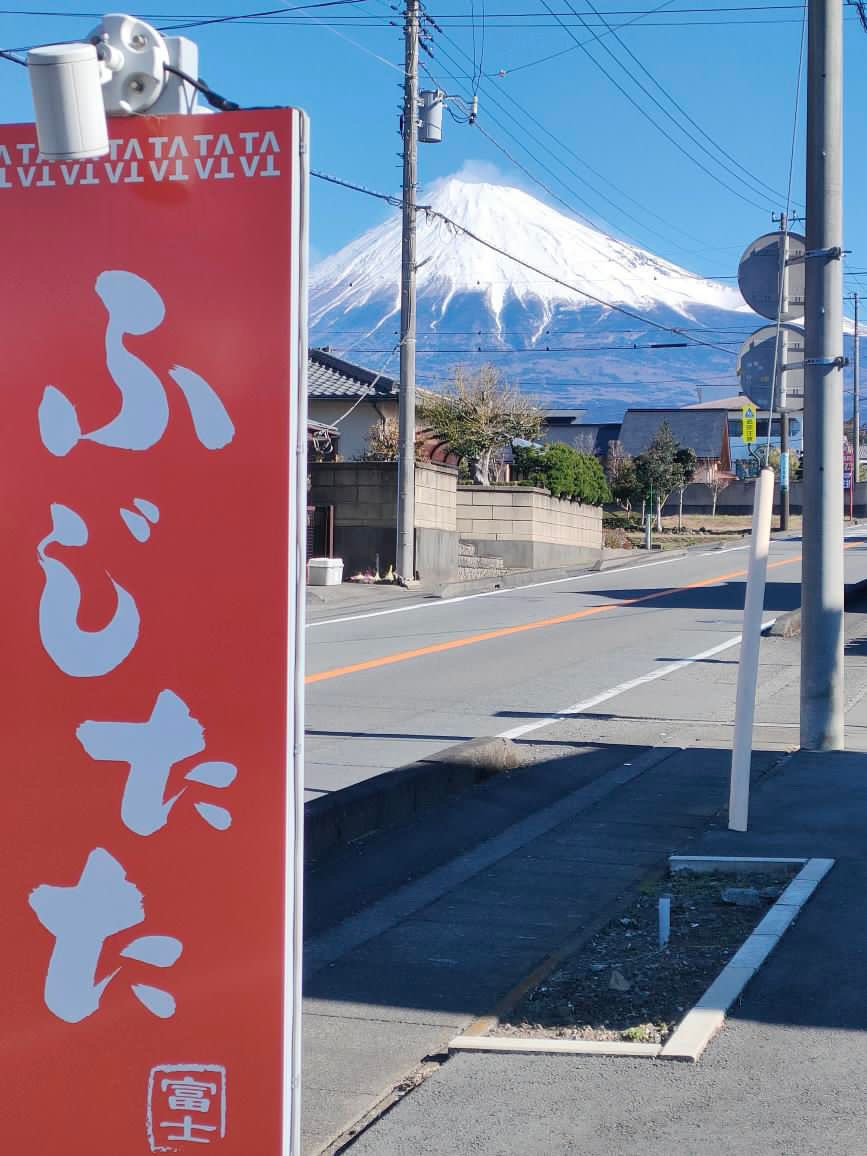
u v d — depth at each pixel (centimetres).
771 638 1880
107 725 323
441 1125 410
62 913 324
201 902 318
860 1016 482
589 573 3206
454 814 891
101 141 312
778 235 980
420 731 1192
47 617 326
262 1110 314
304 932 638
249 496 319
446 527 3030
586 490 3747
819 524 1034
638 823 859
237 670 318
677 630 2005
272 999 315
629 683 1494
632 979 554
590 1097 425
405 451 2620
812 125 994
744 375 1016
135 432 323
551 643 1855
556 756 1080
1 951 325
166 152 323
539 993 541
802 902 618
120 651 323
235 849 317
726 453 7719
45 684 326
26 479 327
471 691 1435
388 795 863
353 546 2784
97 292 325
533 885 721
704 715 1282
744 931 614
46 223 328
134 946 320
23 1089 324
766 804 864
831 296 996
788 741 1101
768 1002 498
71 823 324
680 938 607
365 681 1506
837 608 1045
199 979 318
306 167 323
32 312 328
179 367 322
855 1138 389
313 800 820
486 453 4041
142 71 322
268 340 318
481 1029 501
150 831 321
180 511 321
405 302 2616
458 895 703
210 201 321
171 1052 318
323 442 3359
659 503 5809
